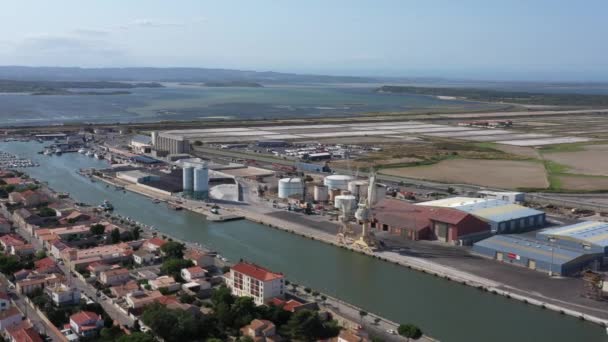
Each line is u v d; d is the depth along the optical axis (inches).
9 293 5629.9
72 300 5329.7
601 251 7012.8
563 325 5310.0
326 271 6776.6
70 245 7268.7
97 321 4817.9
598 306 5684.1
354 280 6476.4
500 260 7126.0
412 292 6127.0
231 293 5620.1
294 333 4805.6
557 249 7057.1
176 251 6791.3
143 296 5433.1
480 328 5231.3
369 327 5093.5
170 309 4931.1
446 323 5334.6
